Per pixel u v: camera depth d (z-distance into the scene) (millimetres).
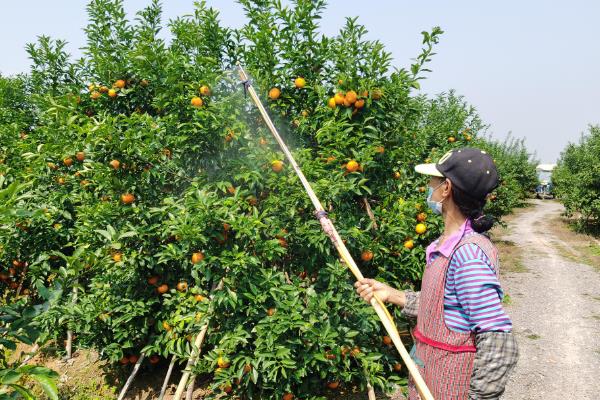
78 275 1989
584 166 15070
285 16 3842
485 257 1486
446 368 1545
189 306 3586
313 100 3961
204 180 3652
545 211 20781
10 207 1652
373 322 3492
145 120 3779
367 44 3811
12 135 5980
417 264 3982
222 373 3191
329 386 3602
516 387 4180
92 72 5414
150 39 4148
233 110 3596
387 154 3941
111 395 4039
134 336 3934
